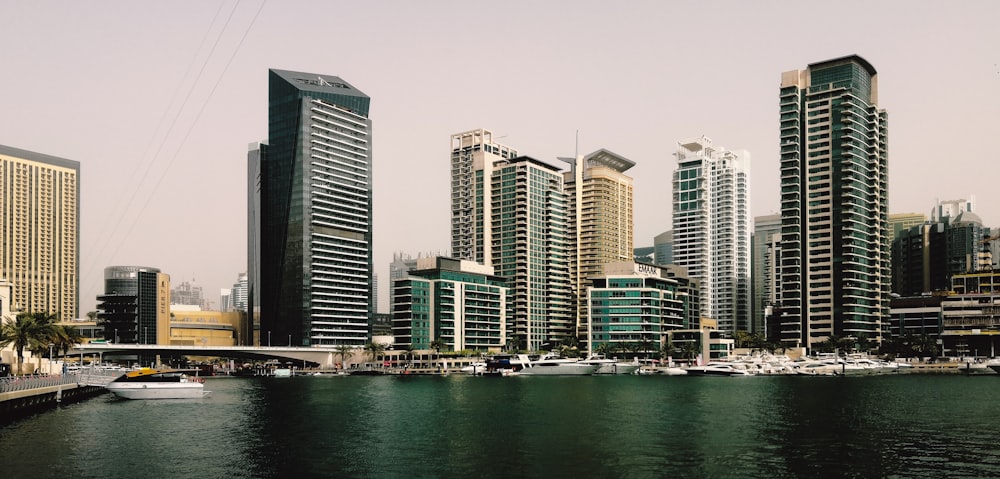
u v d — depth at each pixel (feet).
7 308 615.57
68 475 247.70
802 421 377.30
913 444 302.25
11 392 391.86
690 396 543.80
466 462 269.64
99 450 295.28
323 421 392.47
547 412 430.20
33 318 567.18
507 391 619.26
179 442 317.01
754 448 294.25
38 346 561.84
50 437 328.49
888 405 462.19
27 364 622.95
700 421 379.76
